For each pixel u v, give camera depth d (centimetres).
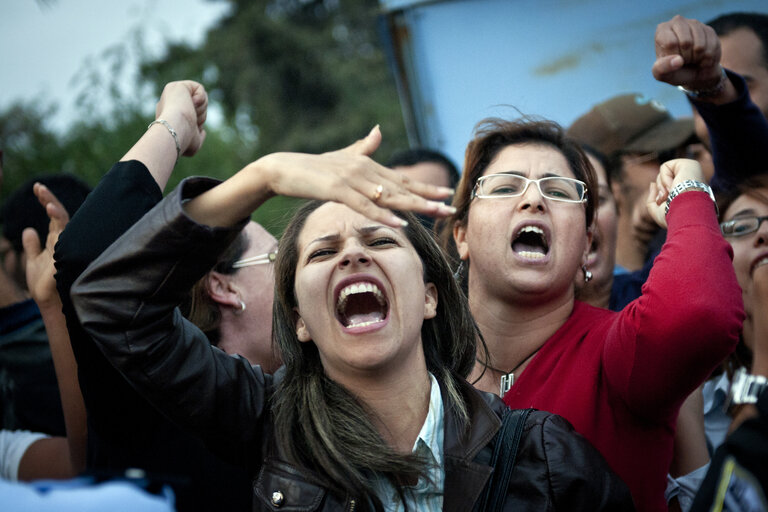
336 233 225
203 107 272
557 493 206
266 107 1877
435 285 239
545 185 281
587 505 206
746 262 283
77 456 267
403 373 222
